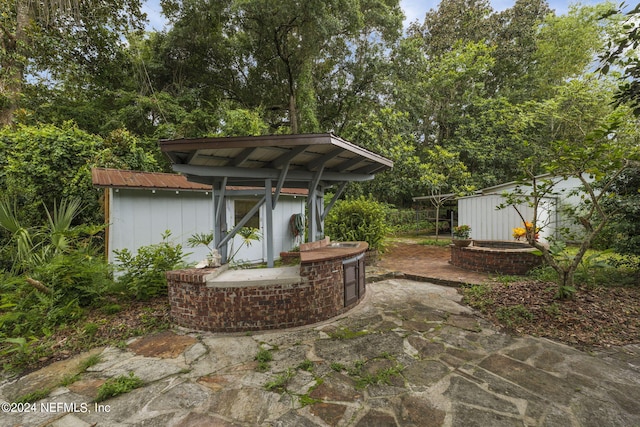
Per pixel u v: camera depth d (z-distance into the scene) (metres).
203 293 3.57
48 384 2.53
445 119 17.56
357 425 1.95
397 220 15.28
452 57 16.41
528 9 16.86
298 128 16.06
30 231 5.48
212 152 3.51
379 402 2.18
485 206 9.59
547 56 16.12
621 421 1.94
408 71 16.30
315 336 3.35
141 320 3.86
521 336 3.27
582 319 3.47
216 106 14.45
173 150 3.31
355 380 2.48
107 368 2.76
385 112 14.17
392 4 16.16
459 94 17.59
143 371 2.69
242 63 15.60
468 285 5.29
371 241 7.29
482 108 16.12
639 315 3.55
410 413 2.05
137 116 12.25
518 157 14.80
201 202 6.84
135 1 12.19
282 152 3.76
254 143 3.24
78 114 12.31
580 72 15.41
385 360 2.79
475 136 15.98
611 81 12.84
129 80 13.41
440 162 13.56
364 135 13.98
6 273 4.86
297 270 4.18
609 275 5.07
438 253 9.11
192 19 13.06
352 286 4.31
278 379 2.49
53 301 3.87
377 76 15.89
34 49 10.20
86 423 2.03
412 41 16.59
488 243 7.35
